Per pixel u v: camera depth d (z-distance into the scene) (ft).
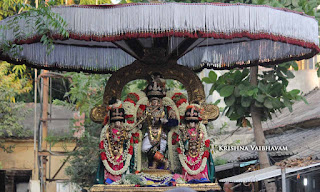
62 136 49.98
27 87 58.44
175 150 26.05
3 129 54.90
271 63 27.48
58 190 54.60
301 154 35.91
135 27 20.89
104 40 21.24
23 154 57.26
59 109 57.98
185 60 28.94
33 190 47.39
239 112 34.50
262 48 27.02
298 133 44.37
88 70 28.27
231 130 55.21
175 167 26.02
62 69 27.63
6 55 24.99
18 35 22.12
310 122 43.24
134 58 28.58
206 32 21.01
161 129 25.71
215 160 44.86
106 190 23.89
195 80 26.58
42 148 47.34
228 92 32.91
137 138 25.73
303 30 22.71
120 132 24.91
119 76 26.37
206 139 25.62
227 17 21.21
